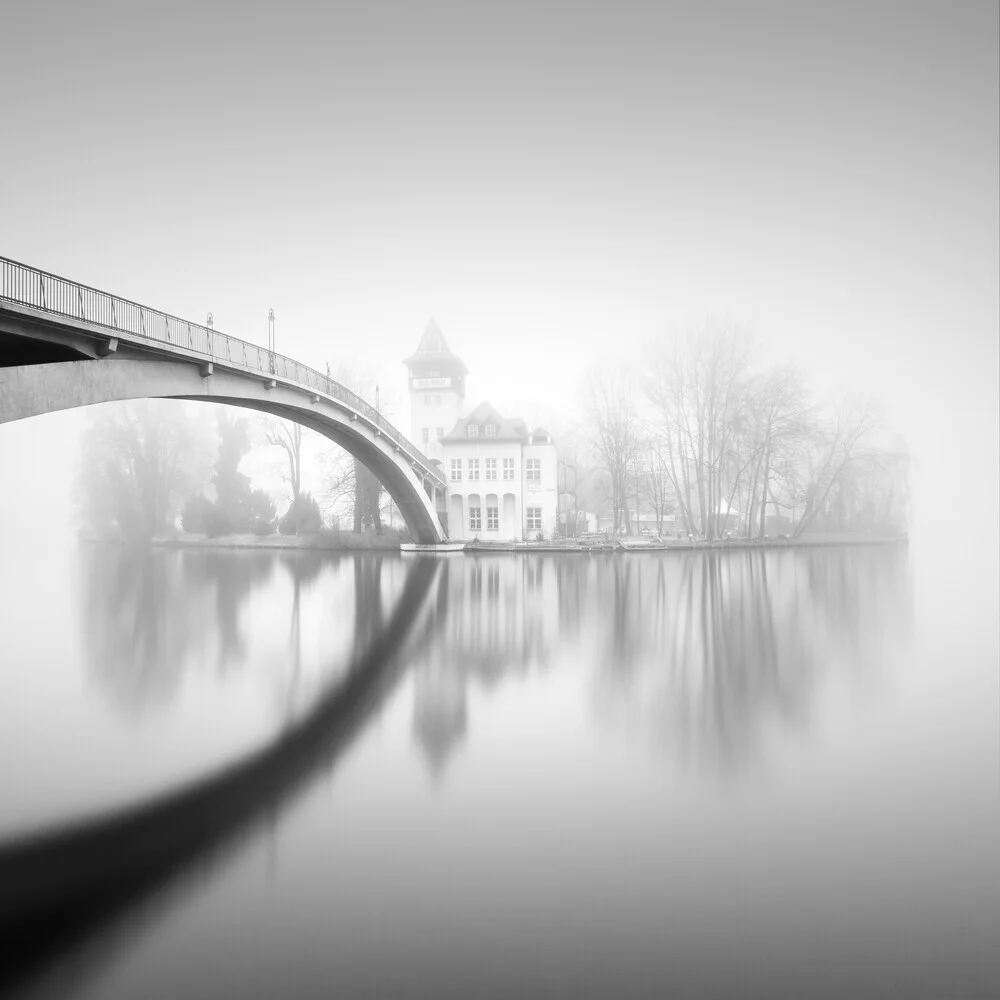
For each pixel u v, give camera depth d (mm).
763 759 8305
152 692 11688
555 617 19891
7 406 15000
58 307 16031
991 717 10008
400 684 12125
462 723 9836
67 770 8031
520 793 7238
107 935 4723
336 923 4844
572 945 4582
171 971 4332
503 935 4691
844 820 6559
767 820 6570
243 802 7031
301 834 6277
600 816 6660
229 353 24250
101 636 17172
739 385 61250
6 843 6137
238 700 11125
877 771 7871
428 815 6703
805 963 4391
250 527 67938
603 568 38031
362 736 9203
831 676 12609
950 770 7883
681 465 64938
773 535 69312
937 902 5121
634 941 4629
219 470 70000
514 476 59719
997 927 4797
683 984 4188
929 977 4258
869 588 27484
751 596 24828
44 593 26672
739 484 65312
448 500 58938
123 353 19016
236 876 5508
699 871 5578
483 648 15391
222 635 17266
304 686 12031
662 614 20516
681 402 62656
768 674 12789
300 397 30562
